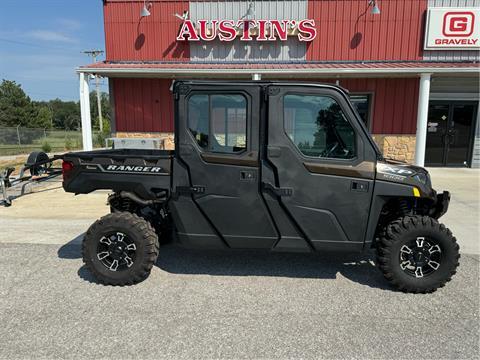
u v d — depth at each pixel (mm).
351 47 11227
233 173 3340
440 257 3346
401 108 11641
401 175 3285
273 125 3223
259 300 3240
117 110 12070
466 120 12016
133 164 3537
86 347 2510
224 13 11273
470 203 7086
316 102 3234
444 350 2504
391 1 10977
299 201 3305
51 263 4098
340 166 3250
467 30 10852
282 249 3461
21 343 2551
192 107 3338
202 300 3229
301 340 2615
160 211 4199
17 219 6078
